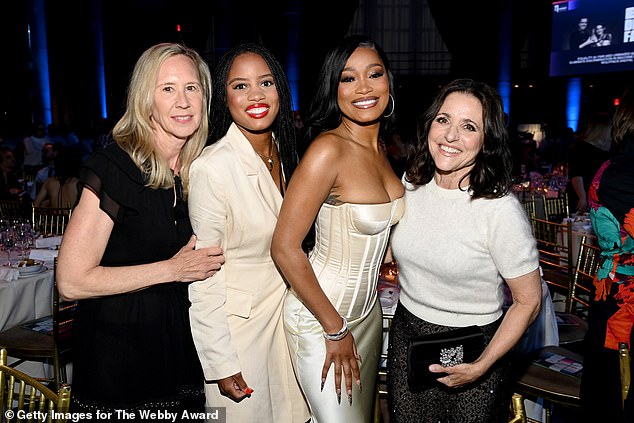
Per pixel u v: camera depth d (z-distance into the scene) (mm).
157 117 1771
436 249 1795
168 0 15312
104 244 1701
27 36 13414
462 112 1684
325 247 1859
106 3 15109
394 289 2809
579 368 2721
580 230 4367
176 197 1855
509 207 1692
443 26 16000
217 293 1829
